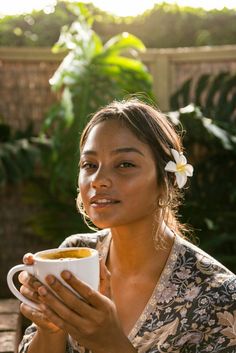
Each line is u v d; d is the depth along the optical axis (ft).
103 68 12.67
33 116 13.79
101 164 3.59
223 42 19.89
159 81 13.76
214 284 3.74
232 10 20.03
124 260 3.92
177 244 3.91
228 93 13.26
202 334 3.71
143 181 3.60
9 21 19.36
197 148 13.39
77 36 12.63
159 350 3.69
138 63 12.69
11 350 5.26
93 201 3.59
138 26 19.94
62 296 3.10
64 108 11.62
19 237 14.01
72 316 3.16
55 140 12.34
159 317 3.75
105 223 3.58
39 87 13.74
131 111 3.73
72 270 3.10
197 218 12.85
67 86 12.35
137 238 3.83
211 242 12.04
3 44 19.11
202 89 13.26
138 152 3.60
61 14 19.43
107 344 3.31
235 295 3.69
